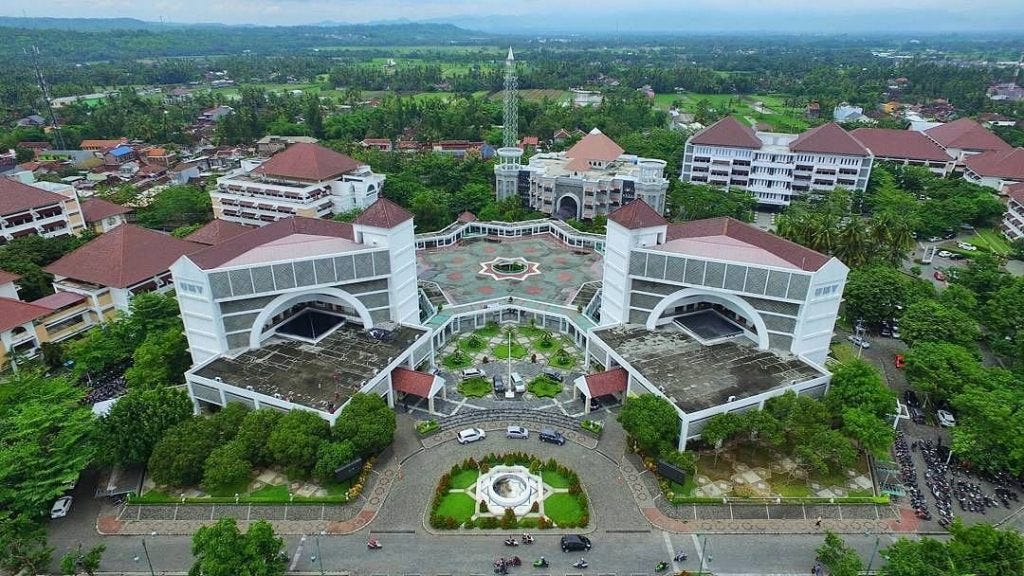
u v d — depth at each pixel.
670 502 69.75
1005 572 54.34
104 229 154.12
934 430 82.81
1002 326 99.19
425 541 65.62
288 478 72.75
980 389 78.25
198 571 55.94
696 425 75.00
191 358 94.56
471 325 109.44
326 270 88.81
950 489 72.25
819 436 71.00
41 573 61.75
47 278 121.25
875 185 182.75
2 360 94.38
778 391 78.56
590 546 64.88
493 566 62.53
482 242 141.25
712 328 94.06
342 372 84.06
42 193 137.62
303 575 61.56
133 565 62.94
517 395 90.25
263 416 73.94
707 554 64.12
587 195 165.75
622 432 82.44
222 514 68.50
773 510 68.69
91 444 70.50
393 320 97.50
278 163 163.62
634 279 92.69
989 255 132.38
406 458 77.56
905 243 124.19
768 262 85.50
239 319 87.12
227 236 127.69
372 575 61.59
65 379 81.88
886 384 93.69
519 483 73.44
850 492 71.38
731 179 190.12
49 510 68.00
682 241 93.75
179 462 68.12
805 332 85.50
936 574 53.62
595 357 93.56
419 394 84.44
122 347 95.94
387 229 90.38
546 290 116.19
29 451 64.75
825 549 59.38
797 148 179.00
